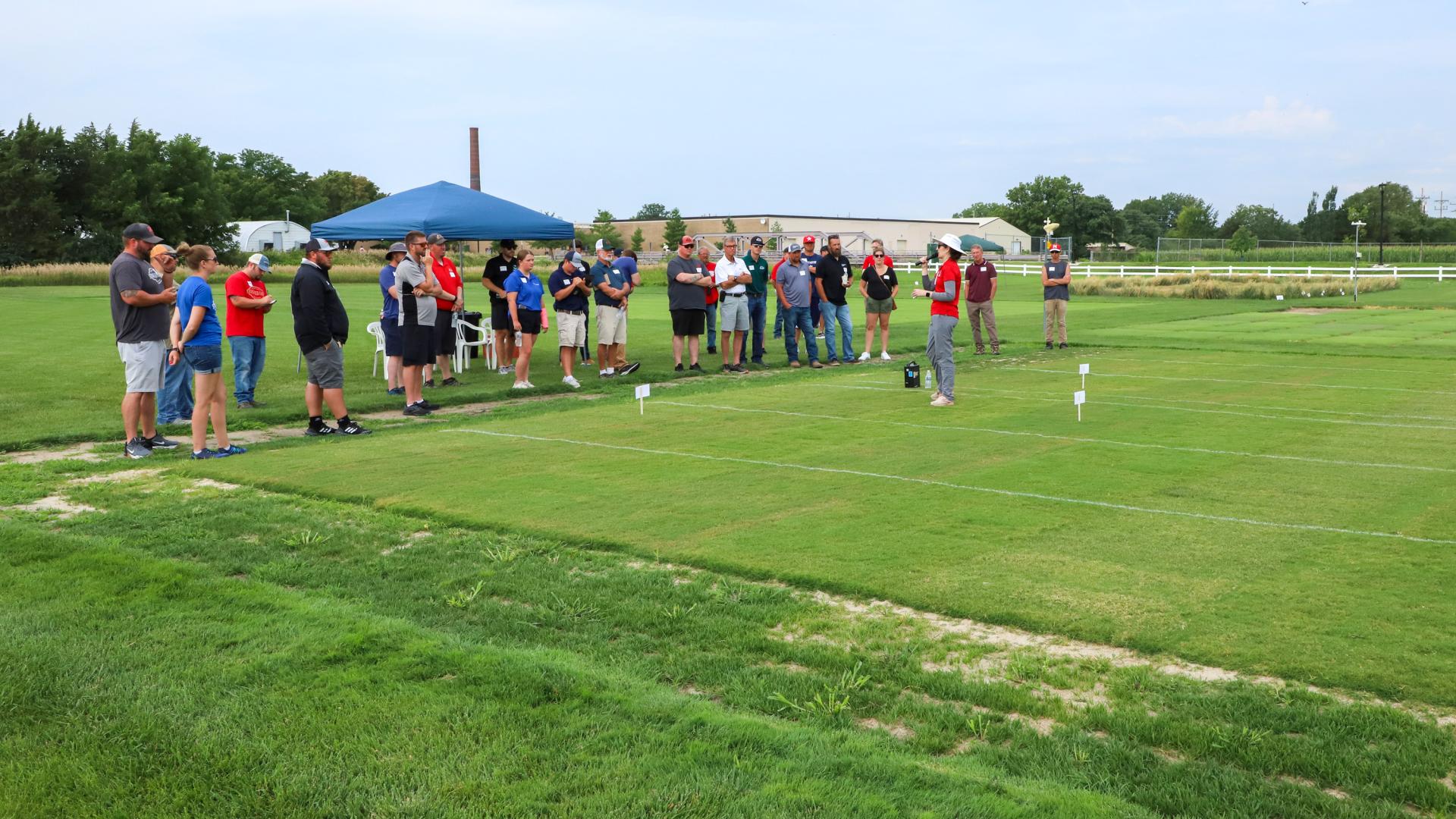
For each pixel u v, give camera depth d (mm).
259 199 119438
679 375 17125
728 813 3812
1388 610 5883
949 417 12602
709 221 111375
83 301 36625
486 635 5668
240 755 4250
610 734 4414
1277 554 6957
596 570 6812
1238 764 4266
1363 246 88062
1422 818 3852
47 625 5633
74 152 74562
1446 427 11719
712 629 5727
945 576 6559
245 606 5961
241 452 10664
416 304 13055
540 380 16531
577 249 15664
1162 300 39969
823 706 4770
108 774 4156
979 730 4574
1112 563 6801
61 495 8898
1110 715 4652
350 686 4895
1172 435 11336
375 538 7508
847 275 19281
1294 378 16109
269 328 26766
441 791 3986
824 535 7469
